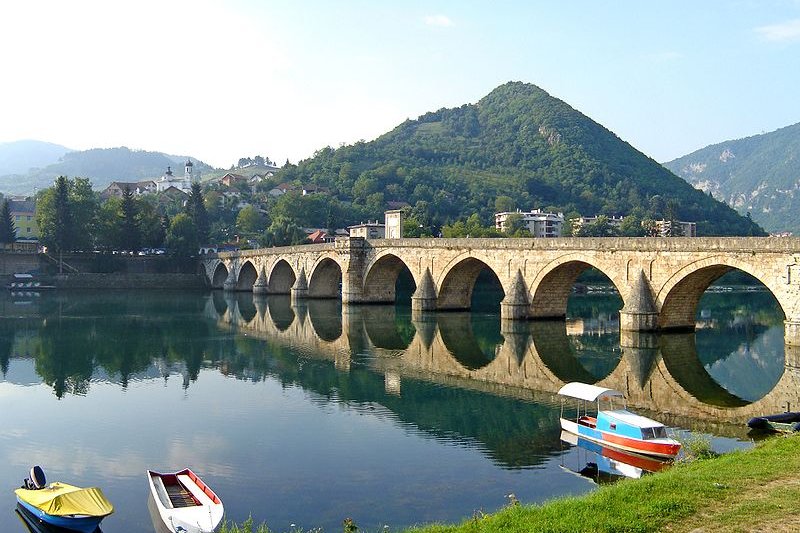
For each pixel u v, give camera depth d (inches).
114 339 2881.4
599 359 2315.5
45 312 3946.9
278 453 1296.8
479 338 2817.4
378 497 1060.5
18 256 6127.0
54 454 1315.2
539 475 1145.4
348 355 2443.4
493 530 698.8
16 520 1005.2
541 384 1920.5
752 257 2183.8
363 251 4328.3
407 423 1504.7
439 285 3673.7
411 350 2549.2
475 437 1385.3
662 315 2511.1
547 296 3147.1
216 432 1454.2
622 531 664.4
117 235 6619.1
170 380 2020.2
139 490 1112.8
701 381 1946.4
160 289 6412.4
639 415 1414.9
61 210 6200.8
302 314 3907.5
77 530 935.0
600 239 2694.4
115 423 1540.4
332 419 1546.5
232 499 1063.6
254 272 6181.1
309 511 1010.1
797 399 1700.3
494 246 3260.3
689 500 738.8
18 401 1764.3
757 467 865.5
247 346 2677.2
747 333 2997.0
